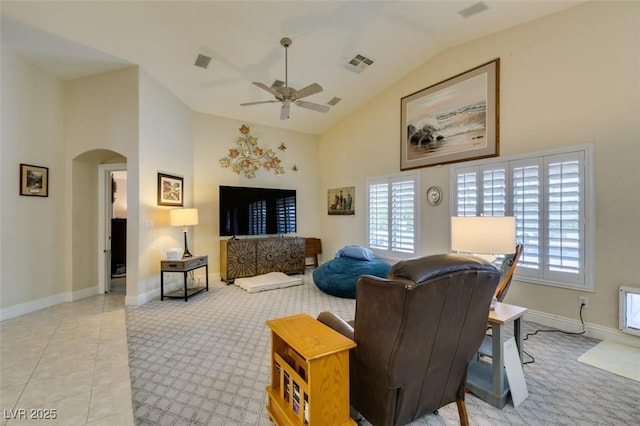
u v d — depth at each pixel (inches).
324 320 70.9
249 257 211.0
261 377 86.4
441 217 171.3
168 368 91.2
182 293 173.0
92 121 159.9
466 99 158.1
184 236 184.4
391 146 202.2
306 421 55.7
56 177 158.2
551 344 109.0
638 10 106.8
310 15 130.0
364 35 147.8
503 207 142.4
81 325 126.6
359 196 228.8
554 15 127.1
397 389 52.7
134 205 155.1
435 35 151.3
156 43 138.9
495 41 146.6
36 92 148.4
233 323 129.8
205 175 213.9
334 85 193.3
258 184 237.9
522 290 135.0
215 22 129.1
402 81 193.2
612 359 97.1
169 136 182.1
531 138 133.9
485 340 91.5
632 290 106.2
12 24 119.9
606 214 113.2
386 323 49.0
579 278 118.7
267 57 157.0
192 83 175.6
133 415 69.7
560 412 71.1
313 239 260.4
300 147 260.2
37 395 77.3
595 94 116.0
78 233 168.1
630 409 72.4
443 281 48.0
